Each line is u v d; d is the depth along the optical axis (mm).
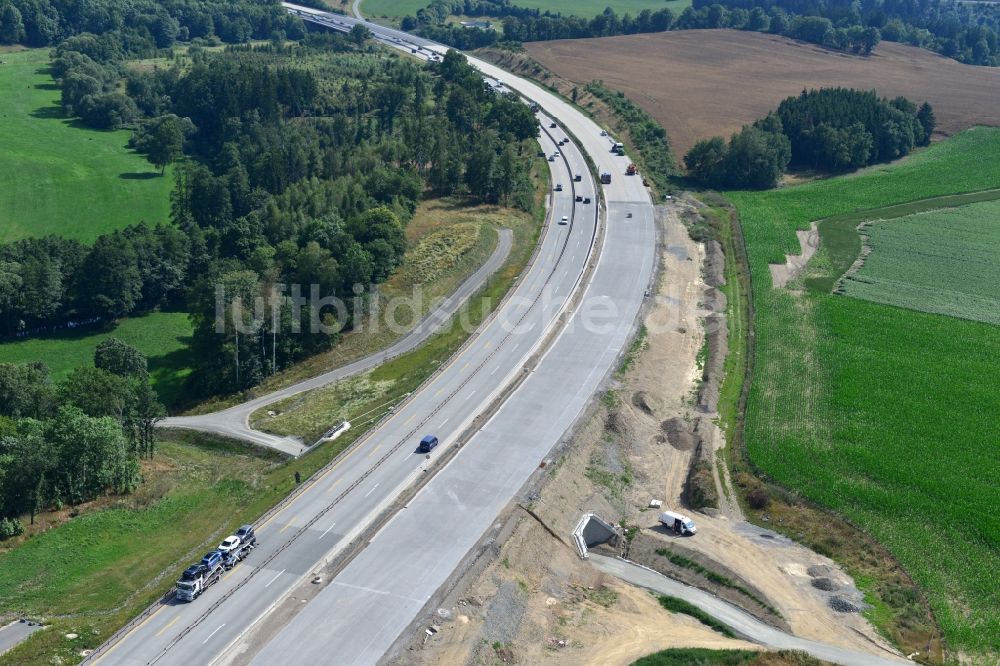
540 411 117375
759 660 79438
